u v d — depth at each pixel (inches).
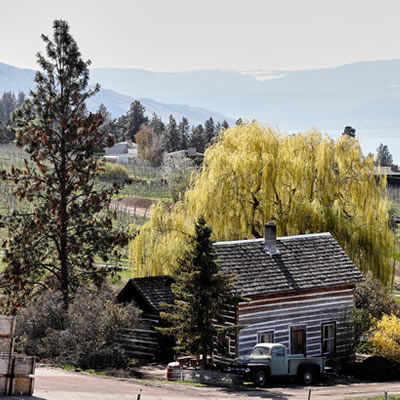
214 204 2849.4
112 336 1987.0
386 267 2888.8
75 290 2571.4
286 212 2878.9
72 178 2657.5
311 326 2253.9
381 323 2253.9
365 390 1782.7
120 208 6520.7
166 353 2277.3
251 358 1836.9
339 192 2974.9
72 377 1547.7
